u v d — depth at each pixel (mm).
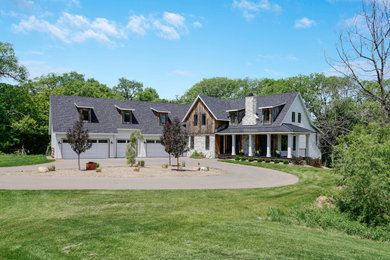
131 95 71375
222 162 31578
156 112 42250
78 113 36562
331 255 6930
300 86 46656
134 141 24766
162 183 15992
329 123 36406
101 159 33375
